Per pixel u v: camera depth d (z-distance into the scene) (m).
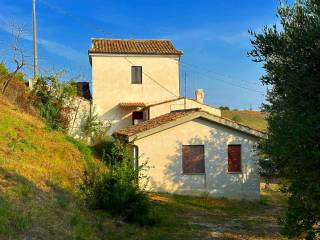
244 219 15.77
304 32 6.26
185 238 12.24
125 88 30.73
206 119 20.23
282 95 6.86
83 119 28.89
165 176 20.05
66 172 15.52
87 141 27.44
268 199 21.00
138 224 13.06
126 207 13.09
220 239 12.39
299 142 6.16
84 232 9.97
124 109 30.50
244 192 20.19
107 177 13.32
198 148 20.36
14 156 14.40
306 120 6.11
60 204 11.09
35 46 30.98
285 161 6.86
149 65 31.08
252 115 58.94
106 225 11.73
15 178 11.32
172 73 31.27
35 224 8.93
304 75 6.30
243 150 20.38
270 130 7.27
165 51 31.20
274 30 7.00
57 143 19.08
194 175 20.14
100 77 30.50
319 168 6.28
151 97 31.02
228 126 20.25
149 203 13.92
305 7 6.64
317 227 7.10
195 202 18.58
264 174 10.66
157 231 12.77
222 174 20.23
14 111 20.53
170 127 20.22
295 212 7.07
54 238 8.69
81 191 13.05
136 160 19.98
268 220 15.73
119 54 30.70
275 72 6.86
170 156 20.16
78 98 29.05
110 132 30.19
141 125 22.84
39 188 11.64
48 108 24.78
